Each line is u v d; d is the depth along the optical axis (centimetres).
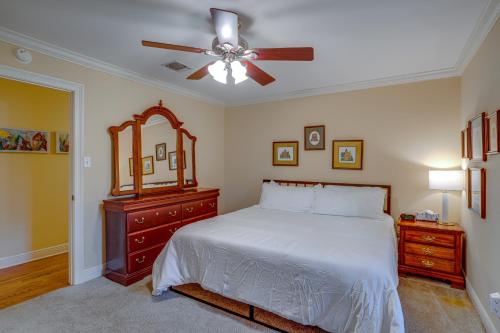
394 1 173
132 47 245
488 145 196
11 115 317
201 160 429
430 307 222
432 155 316
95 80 279
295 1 173
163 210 305
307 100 398
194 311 217
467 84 266
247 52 187
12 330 193
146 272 283
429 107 317
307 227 261
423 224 284
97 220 281
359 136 359
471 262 240
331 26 205
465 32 213
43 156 347
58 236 363
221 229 251
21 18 195
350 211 317
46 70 241
